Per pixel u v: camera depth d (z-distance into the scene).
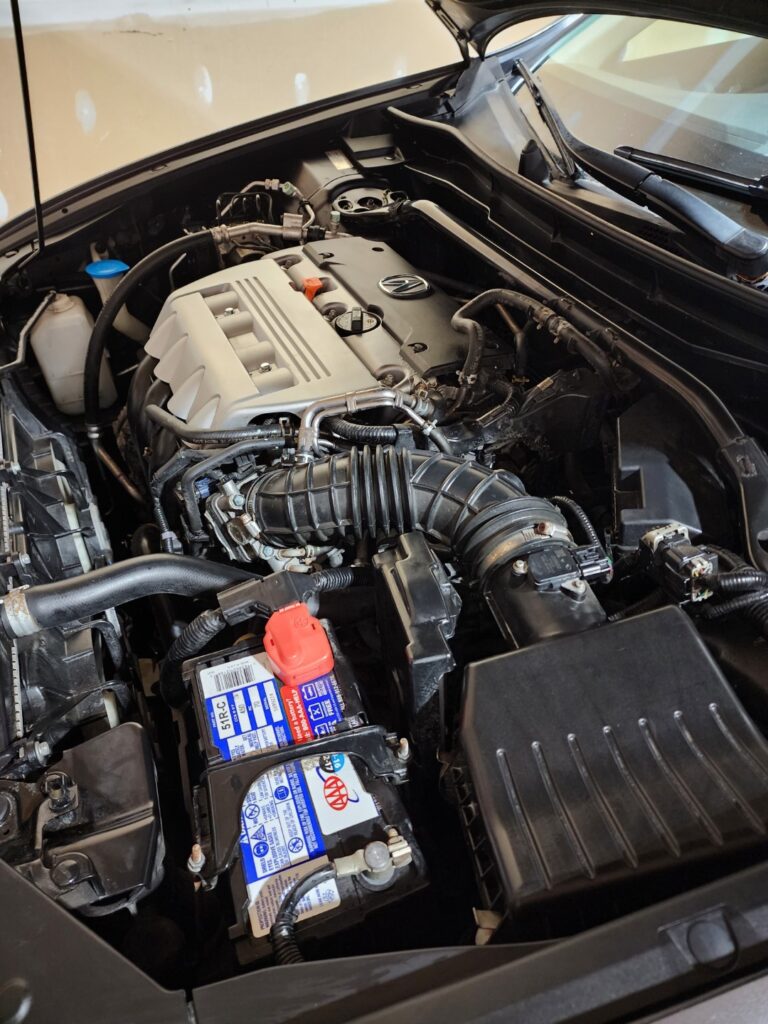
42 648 1.18
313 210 2.15
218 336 1.56
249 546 1.35
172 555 1.25
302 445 1.32
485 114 2.17
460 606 1.13
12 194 2.19
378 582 1.16
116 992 0.71
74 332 1.95
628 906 0.80
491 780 0.88
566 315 1.55
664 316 1.53
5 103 2.41
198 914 1.02
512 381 1.57
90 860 0.86
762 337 1.37
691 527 1.23
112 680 1.22
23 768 0.98
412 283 1.76
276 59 3.53
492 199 1.94
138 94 3.28
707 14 1.47
